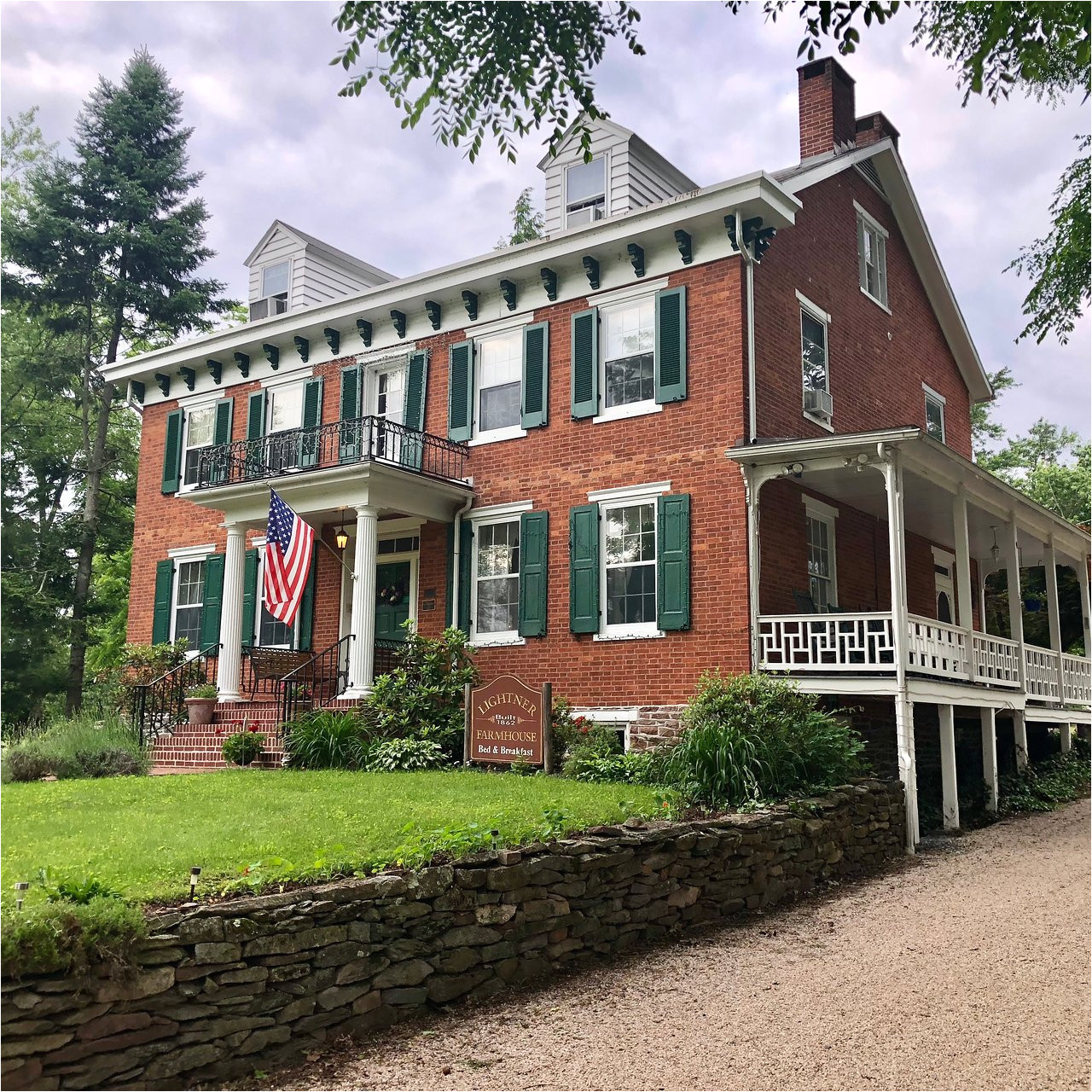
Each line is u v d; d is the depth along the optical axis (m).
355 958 5.45
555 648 14.95
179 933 4.71
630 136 16.45
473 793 9.71
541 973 6.56
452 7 7.93
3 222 23.00
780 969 6.71
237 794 9.59
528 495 15.68
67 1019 4.26
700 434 14.07
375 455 17.16
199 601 19.58
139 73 25.20
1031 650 16.72
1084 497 32.03
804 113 18.30
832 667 12.43
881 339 18.58
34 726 16.55
